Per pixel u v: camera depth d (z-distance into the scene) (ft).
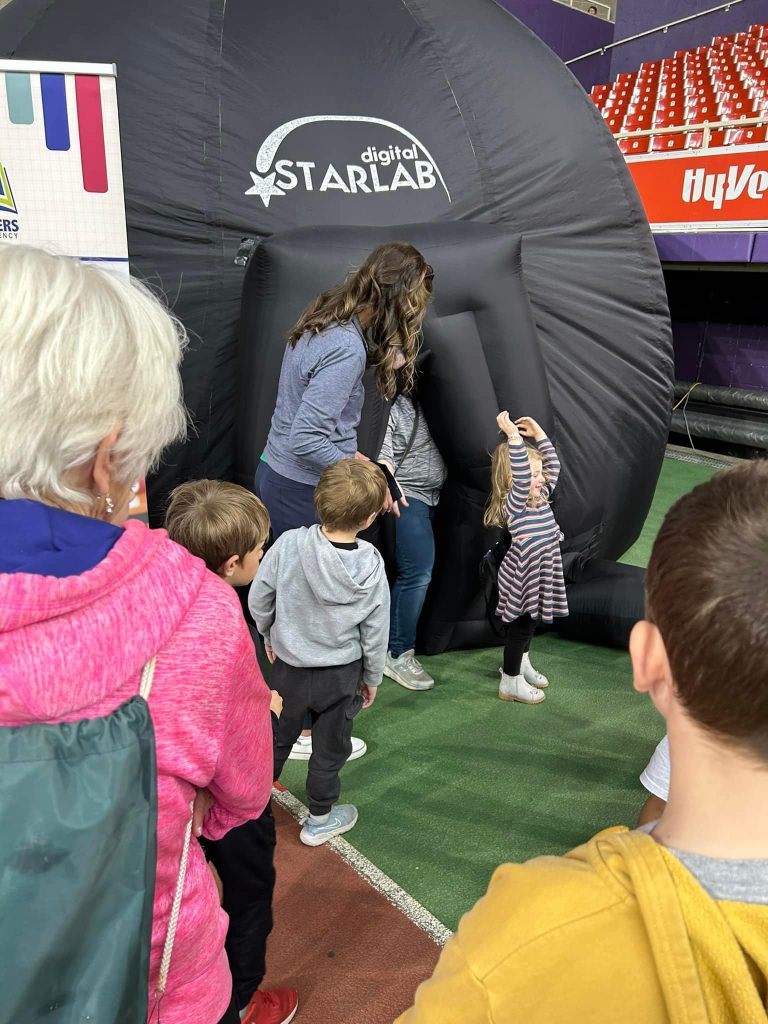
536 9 35.42
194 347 10.35
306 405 7.85
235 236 10.30
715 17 34.91
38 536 2.29
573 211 11.93
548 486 9.38
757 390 25.13
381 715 9.83
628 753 9.19
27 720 2.18
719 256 21.45
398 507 9.64
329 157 10.54
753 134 21.97
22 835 2.12
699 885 1.70
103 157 8.55
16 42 10.54
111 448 2.59
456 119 11.23
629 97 32.76
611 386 12.22
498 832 7.84
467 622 11.21
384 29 11.32
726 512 1.83
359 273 7.87
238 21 10.63
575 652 11.59
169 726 2.44
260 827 5.05
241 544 5.71
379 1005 5.98
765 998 1.63
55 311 2.38
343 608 6.78
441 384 9.74
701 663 1.72
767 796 1.73
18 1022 2.15
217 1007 3.22
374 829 7.84
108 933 2.23
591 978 1.75
